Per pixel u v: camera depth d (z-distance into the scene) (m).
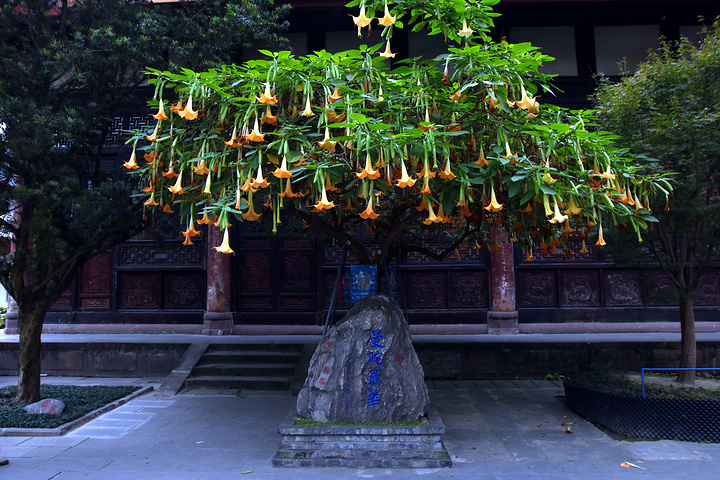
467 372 7.79
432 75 4.23
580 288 9.51
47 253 5.73
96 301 9.86
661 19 9.58
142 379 7.91
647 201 4.54
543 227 5.09
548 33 9.73
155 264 9.86
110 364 8.12
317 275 9.70
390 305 4.71
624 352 7.73
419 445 4.07
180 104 3.93
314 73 3.97
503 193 4.25
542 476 3.84
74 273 6.34
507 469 3.99
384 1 3.73
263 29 6.86
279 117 3.85
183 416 5.81
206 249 9.81
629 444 4.63
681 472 3.91
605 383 6.00
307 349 8.09
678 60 5.77
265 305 9.73
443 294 9.66
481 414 5.79
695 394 5.37
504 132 3.80
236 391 7.12
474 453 4.39
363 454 4.07
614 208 4.04
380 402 4.29
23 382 6.05
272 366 7.65
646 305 9.39
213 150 3.94
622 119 5.62
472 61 3.69
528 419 5.57
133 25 6.36
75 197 5.61
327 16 9.56
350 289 5.23
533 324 9.39
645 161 5.41
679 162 5.30
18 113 5.37
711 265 9.23
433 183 3.89
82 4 6.32
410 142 3.51
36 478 3.89
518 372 7.77
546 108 4.64
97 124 6.16
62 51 5.78
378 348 4.40
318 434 4.10
